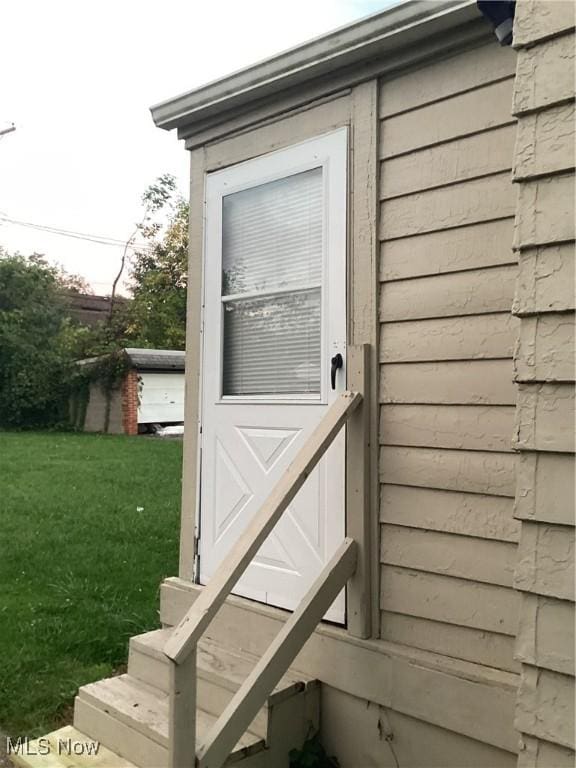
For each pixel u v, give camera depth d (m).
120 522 6.73
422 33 2.55
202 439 3.45
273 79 3.01
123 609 4.41
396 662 2.50
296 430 3.05
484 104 2.47
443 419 2.51
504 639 2.32
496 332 2.39
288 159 3.12
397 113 2.72
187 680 2.15
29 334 18.80
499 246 2.40
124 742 2.62
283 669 2.43
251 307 3.34
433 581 2.50
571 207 1.61
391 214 2.72
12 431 17.97
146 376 17.98
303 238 3.10
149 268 27.53
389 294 2.71
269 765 2.53
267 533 2.34
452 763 2.37
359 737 2.61
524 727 1.62
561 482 1.60
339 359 2.86
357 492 2.68
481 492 2.39
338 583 2.62
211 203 3.49
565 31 1.63
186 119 3.50
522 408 1.67
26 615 4.27
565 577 1.58
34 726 3.05
